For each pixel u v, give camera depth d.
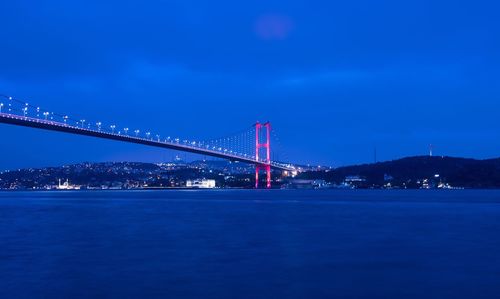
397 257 23.22
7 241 28.55
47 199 105.00
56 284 17.47
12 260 22.16
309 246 26.80
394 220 44.25
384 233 33.25
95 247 26.23
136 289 16.83
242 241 28.62
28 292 16.41
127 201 89.81
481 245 27.34
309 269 20.22
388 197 113.19
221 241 28.62
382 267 20.73
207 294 16.22
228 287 17.12
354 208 64.69
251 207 67.00
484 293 16.36
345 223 40.53
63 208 64.94
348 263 21.61
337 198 105.94
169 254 23.89
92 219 44.91
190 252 24.62
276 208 64.75
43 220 43.75
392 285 17.45
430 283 17.75
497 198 105.06
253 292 16.50
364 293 16.41
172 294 16.22
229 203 79.50
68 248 25.81
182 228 36.22
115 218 46.16
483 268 20.50
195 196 121.38
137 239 29.44
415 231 34.41
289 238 30.36
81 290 16.67
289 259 22.66
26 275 18.91
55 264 21.17
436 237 30.95
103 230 34.72
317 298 15.79
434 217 47.62
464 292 16.50
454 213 54.06
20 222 41.62
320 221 42.75
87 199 102.75
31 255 23.50
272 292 16.50
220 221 42.62
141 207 67.12
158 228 36.09
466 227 37.44
